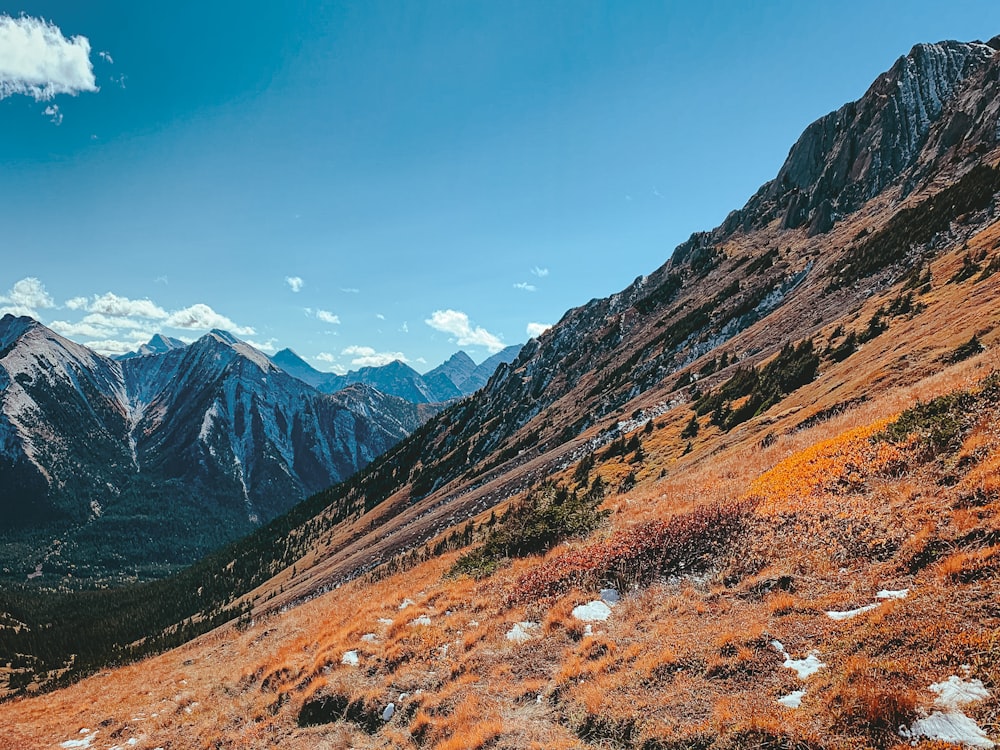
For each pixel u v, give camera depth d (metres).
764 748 9.23
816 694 9.84
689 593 15.85
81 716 27.17
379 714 16.52
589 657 14.70
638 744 10.70
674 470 52.88
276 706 19.70
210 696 23.23
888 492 16.72
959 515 13.28
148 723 22.86
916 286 68.38
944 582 11.42
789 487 20.30
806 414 39.56
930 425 18.78
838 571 13.96
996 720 7.98
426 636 19.95
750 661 11.46
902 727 8.44
